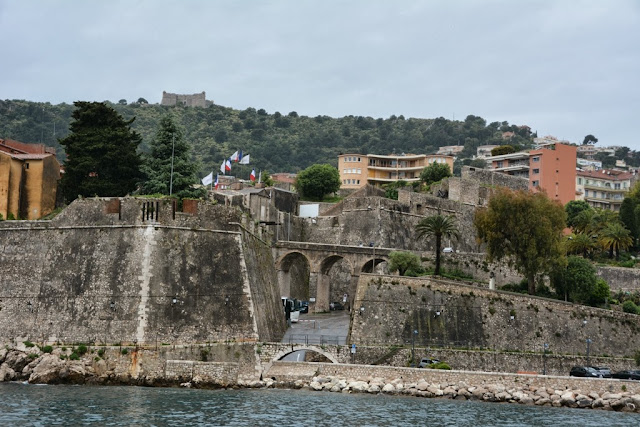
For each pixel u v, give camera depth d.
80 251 94.56
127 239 94.00
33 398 77.25
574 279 122.12
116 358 89.12
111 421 68.19
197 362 89.69
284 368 94.25
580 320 110.94
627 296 134.88
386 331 103.81
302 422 71.50
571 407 88.00
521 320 109.12
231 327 94.50
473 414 80.00
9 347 90.56
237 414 73.56
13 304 93.94
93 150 114.94
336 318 127.12
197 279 94.38
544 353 107.00
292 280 143.25
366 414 77.06
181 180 123.19
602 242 159.25
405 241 152.62
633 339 112.38
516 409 84.81
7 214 108.12
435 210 160.25
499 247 122.12
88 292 92.44
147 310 90.94
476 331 107.06
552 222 122.19
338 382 92.25
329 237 154.50
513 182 182.62
